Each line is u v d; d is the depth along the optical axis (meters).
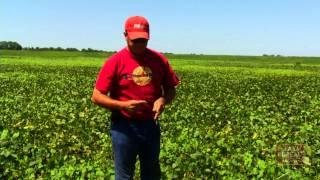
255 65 98.94
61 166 9.95
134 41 6.54
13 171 9.51
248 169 9.59
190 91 29.80
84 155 11.77
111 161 10.43
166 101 7.03
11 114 17.36
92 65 75.00
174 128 14.52
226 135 13.86
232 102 22.70
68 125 15.08
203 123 16.09
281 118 17.45
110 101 6.72
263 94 28.64
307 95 28.14
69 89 29.55
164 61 7.06
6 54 135.38
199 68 74.81
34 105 20.14
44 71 54.03
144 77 6.84
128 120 6.89
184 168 9.73
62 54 151.75
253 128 15.02
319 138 13.27
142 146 7.00
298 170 9.98
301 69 80.25
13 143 11.47
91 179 9.02
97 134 13.84
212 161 10.10
